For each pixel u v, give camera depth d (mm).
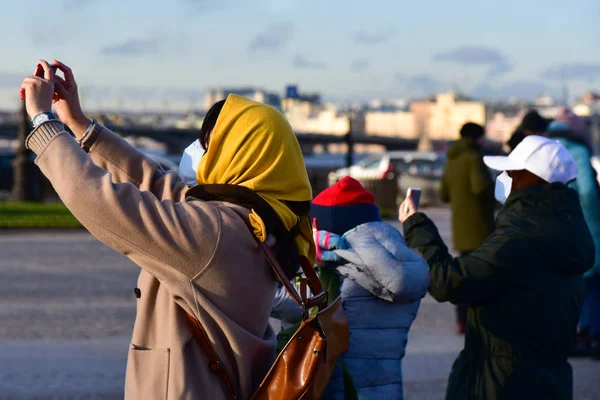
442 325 8555
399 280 3189
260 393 2174
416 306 3381
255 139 2215
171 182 2498
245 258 2164
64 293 9867
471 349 3578
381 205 24484
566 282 3520
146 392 2152
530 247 3453
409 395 5953
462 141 8312
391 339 3291
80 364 6602
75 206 2096
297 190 2281
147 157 2553
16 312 8656
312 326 2234
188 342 2152
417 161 30047
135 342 2227
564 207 3547
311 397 2178
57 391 5836
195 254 2105
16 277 10977
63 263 12414
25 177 26578
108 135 2500
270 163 2227
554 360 3496
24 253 13523
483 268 3441
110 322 8273
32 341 7367
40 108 2209
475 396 3500
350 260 3209
